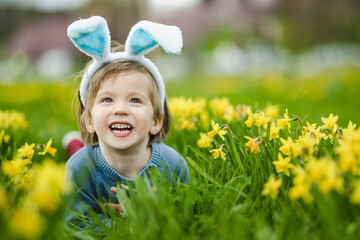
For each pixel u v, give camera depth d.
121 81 2.21
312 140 1.82
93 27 2.17
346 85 9.52
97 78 2.26
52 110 7.64
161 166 2.35
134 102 2.23
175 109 3.71
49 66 26.38
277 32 23.41
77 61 25.53
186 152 2.72
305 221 1.60
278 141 2.20
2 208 1.58
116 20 18.53
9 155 2.67
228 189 1.89
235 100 6.97
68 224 2.04
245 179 1.99
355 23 22.03
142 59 2.37
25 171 1.92
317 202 1.57
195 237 1.68
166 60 24.22
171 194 1.88
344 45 22.36
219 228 1.64
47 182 1.40
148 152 2.43
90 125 2.38
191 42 24.28
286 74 15.47
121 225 1.79
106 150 2.29
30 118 6.35
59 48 26.75
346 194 1.58
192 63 24.25
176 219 1.78
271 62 22.16
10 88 10.70
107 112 2.19
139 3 18.50
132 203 1.83
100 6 19.08
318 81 10.73
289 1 23.03
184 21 24.50
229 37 23.80
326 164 1.49
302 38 22.62
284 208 1.69
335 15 21.84
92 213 1.94
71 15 26.62
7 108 7.56
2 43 28.42
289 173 1.87
